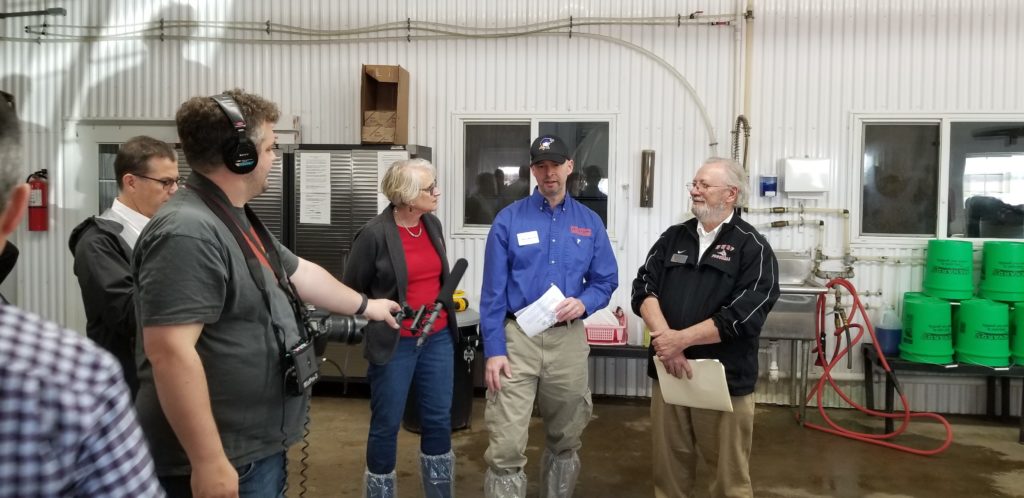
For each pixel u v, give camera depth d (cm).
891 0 440
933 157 447
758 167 457
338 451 376
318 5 483
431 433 275
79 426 70
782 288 404
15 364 67
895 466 360
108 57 497
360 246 268
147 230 135
